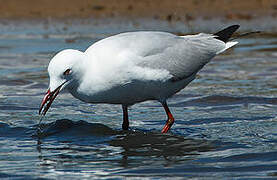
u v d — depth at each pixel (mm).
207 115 12922
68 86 10914
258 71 17281
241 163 9383
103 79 10844
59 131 11672
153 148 10445
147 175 8812
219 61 19109
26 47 21328
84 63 10836
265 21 27016
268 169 9047
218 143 10656
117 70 10867
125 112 11852
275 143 10547
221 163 9406
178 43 11984
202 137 11133
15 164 9469
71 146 10617
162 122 12461
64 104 14070
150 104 14156
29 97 14648
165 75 11469
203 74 17250
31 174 8938
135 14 29094
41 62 18844
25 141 10977
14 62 18844
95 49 11047
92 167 9281
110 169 9141
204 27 25391
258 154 9852
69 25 26406
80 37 23094
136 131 11695
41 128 11875
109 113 13305
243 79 16344
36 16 28469
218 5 31188
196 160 9602
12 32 24812
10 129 11781
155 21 27141
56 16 28562
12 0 30578
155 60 11359
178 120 12562
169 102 14234
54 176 8820
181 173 8891
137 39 11383
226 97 14375
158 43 11555
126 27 25547
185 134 11406
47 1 30828
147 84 11281
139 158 9773
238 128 11742
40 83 16125
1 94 14883
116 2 31422
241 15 28359
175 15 28641
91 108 13766
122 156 9906
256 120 12359
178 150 10266
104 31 24562
